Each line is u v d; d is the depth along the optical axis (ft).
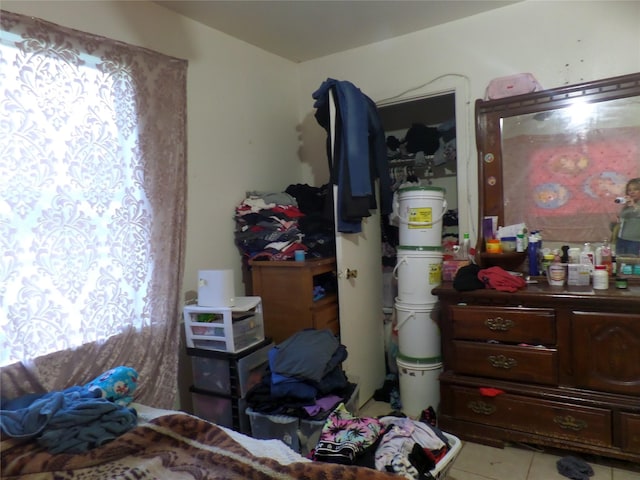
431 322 7.93
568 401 6.26
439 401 7.79
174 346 6.79
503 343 6.77
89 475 4.12
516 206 7.93
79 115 5.57
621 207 7.14
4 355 4.91
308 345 6.39
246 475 4.03
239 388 6.41
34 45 5.11
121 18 6.58
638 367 5.88
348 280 8.05
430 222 7.93
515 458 6.52
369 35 9.00
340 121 7.67
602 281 6.44
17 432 4.33
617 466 6.16
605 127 7.22
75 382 5.54
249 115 8.99
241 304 6.72
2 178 4.86
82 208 5.60
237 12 7.66
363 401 8.61
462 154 8.54
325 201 8.38
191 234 7.57
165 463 4.30
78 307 5.57
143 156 6.38
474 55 8.34
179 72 6.97
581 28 7.44
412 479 4.12
